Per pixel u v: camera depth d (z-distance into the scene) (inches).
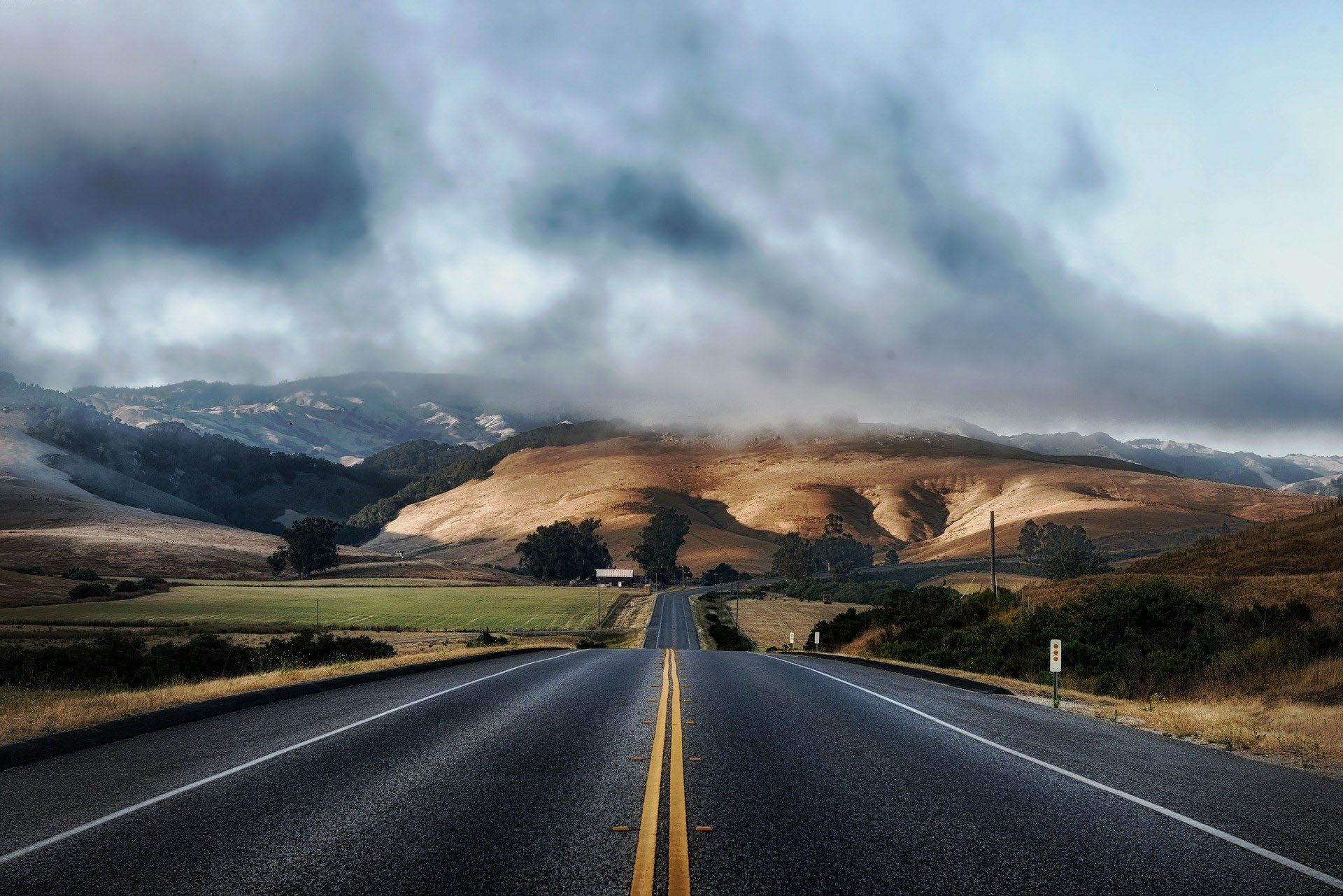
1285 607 979.3
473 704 522.6
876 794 292.0
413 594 5674.2
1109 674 821.2
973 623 1637.6
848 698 581.9
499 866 212.8
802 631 3848.4
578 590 6471.5
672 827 246.8
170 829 243.9
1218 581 1549.0
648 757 352.8
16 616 3774.6
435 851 224.2
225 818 255.0
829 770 330.6
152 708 493.4
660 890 196.1
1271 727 492.1
